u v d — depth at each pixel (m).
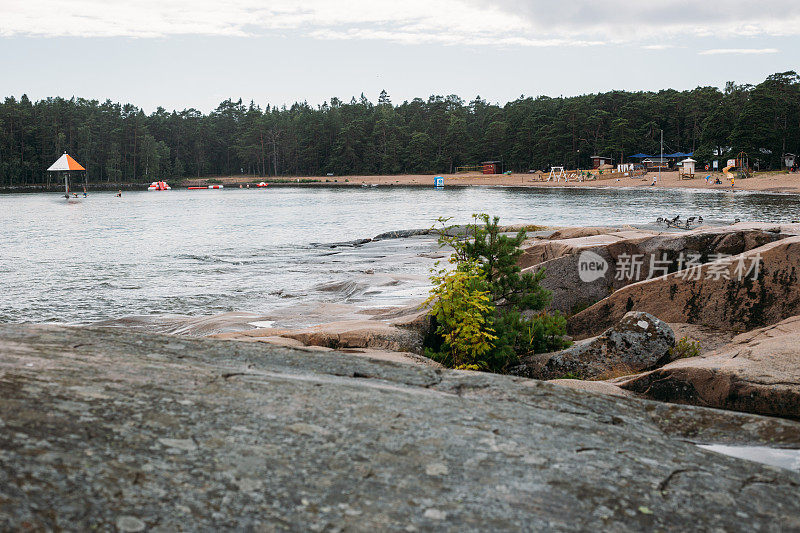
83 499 2.23
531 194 93.12
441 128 179.50
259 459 2.77
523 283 10.48
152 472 2.51
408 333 9.45
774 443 4.23
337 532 2.31
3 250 31.94
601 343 8.56
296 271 23.66
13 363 3.58
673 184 99.75
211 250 31.06
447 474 2.84
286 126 196.75
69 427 2.73
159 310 17.12
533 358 8.73
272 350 4.99
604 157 144.62
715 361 7.02
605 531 2.51
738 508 2.84
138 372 3.75
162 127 192.62
